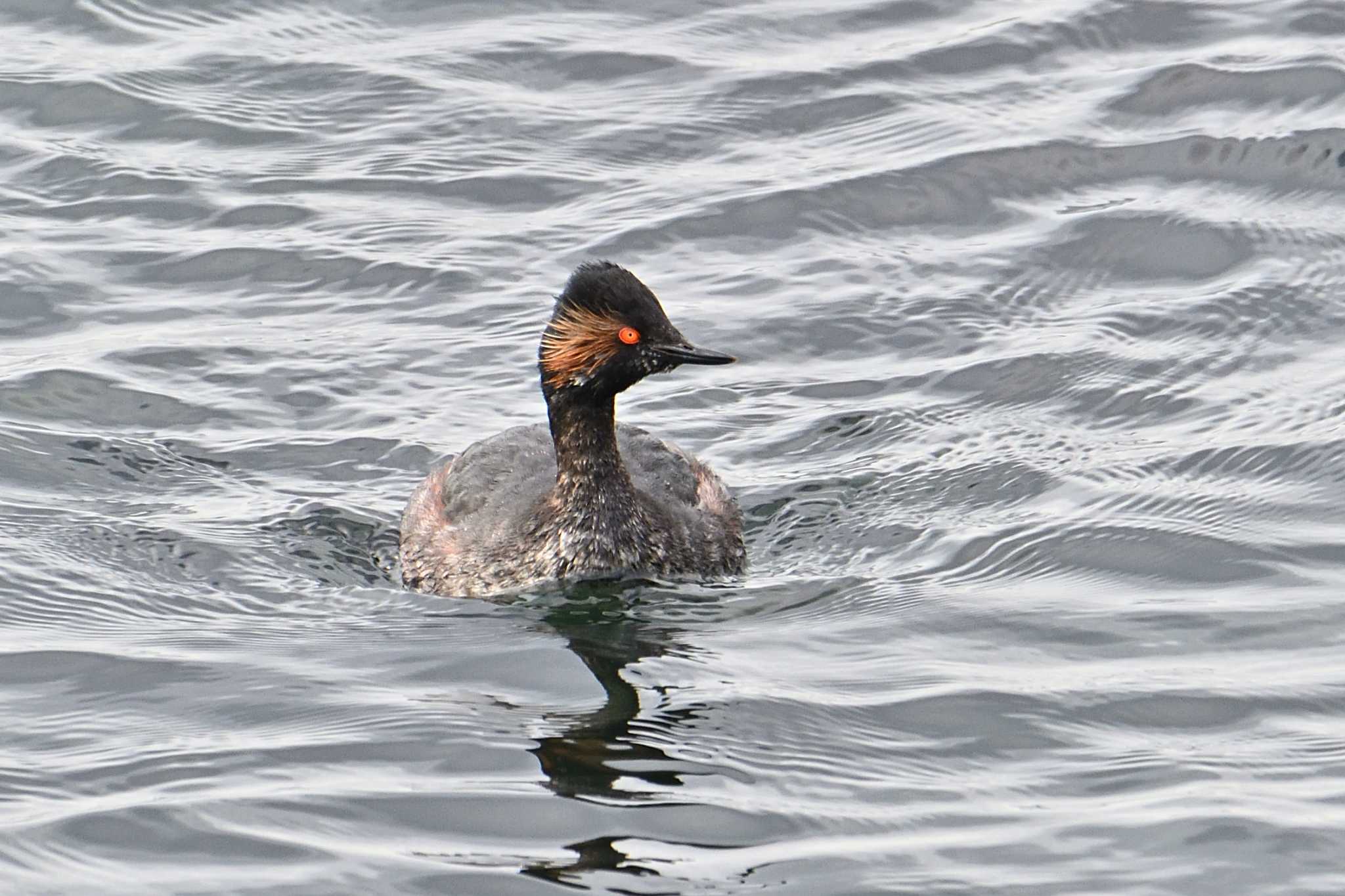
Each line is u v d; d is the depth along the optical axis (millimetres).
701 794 10938
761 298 18234
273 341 17594
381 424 16422
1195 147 20391
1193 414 16266
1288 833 10469
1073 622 13156
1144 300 18094
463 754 11383
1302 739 11508
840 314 17984
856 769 11219
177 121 21047
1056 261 18766
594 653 12859
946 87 21656
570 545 14141
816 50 22469
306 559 14438
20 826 10578
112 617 13320
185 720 11844
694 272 18688
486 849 10383
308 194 19922
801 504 15266
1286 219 19203
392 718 11844
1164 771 11164
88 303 18125
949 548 14414
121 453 15789
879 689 12219
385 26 22891
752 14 23125
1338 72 21375
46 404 16422
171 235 19266
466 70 21984
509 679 12445
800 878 10078
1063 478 15359
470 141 20766
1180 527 14484
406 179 20188
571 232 19312
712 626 13328
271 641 13016
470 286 18484
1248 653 12633
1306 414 16062
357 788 10984
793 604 13688
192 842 10445
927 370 17141
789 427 16391
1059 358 17156
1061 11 22969
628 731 11648
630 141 20797
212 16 23047
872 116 21156
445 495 14859
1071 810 10766
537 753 11398
